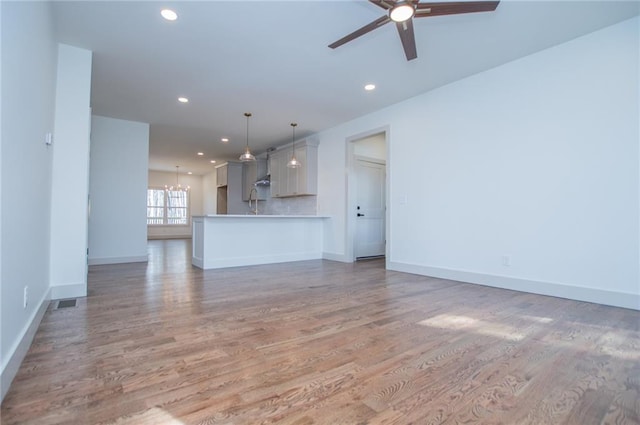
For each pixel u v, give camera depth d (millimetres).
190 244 9578
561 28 2883
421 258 4414
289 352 1898
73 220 3123
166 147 7758
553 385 1536
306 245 6070
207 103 4734
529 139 3363
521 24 2814
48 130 2623
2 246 1387
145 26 2832
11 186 1525
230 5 2557
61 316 2539
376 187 6504
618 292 2797
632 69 2736
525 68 3398
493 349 1947
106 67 3600
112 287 3602
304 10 2621
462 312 2691
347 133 5672
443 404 1379
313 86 4148
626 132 2766
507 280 3523
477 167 3803
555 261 3176
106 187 5340
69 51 3137
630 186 2744
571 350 1930
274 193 7258
